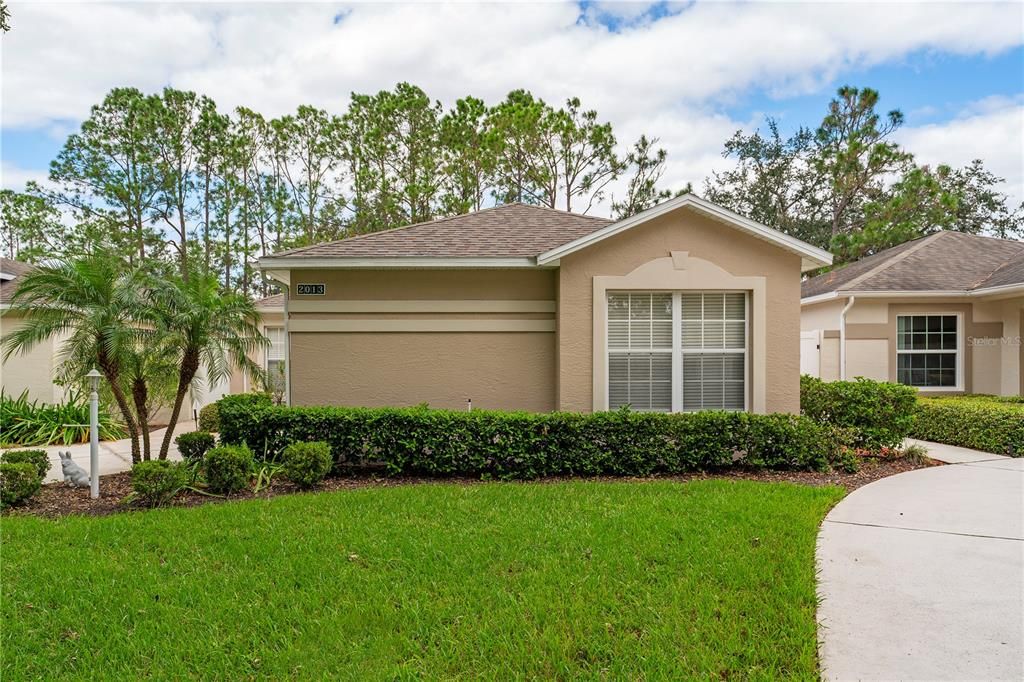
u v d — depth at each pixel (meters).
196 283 8.72
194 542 5.30
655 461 8.02
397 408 8.41
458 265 9.22
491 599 4.10
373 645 3.54
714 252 9.00
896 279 13.51
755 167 35.34
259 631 3.74
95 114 22.44
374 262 9.23
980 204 32.09
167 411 16.12
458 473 8.16
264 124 25.64
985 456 9.34
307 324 9.53
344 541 5.27
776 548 4.93
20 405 12.45
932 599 4.07
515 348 9.63
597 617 3.80
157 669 3.34
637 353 9.12
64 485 7.82
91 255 8.00
